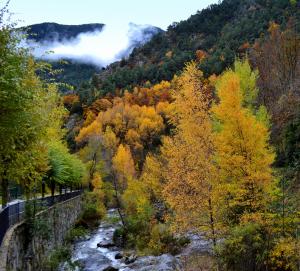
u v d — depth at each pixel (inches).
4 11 375.9
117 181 1881.2
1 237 421.4
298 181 668.1
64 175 980.6
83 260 878.4
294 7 4926.2
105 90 5329.7
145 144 3422.7
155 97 4503.0
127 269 770.8
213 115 664.4
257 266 509.0
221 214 576.1
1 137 391.5
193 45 7012.8
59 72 475.5
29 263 557.3
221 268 543.2
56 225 863.7
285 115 1083.9
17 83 353.1
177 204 580.4
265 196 568.1
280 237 520.7
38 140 473.1
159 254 882.8
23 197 856.3
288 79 1268.5
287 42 1318.9
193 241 882.1
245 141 564.7
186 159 582.2
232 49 4510.3
